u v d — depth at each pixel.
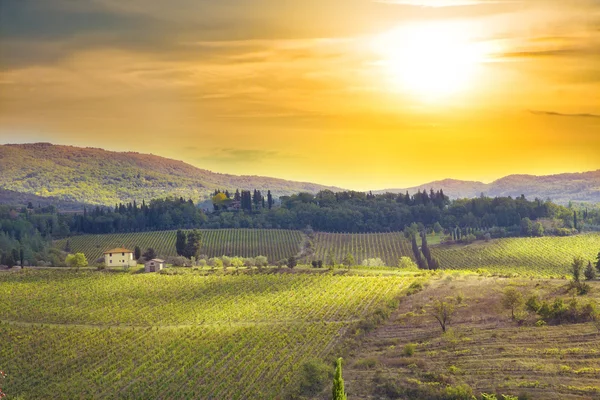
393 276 172.88
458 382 86.88
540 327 105.50
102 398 95.50
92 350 118.06
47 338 125.94
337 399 70.69
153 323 137.50
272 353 109.62
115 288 168.25
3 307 150.75
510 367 90.06
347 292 154.75
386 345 108.31
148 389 97.19
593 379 83.88
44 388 100.50
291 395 90.06
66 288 168.62
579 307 109.44
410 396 85.88
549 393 81.12
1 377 103.81
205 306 149.25
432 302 134.00
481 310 121.56
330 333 119.81
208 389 95.12
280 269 185.88
